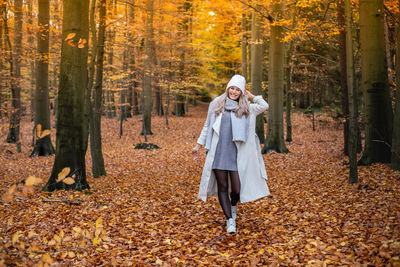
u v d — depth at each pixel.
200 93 36.31
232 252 2.99
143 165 10.75
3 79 13.17
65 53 5.95
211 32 22.95
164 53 18.48
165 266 2.72
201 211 4.67
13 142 15.95
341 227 3.44
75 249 3.05
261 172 3.67
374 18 6.74
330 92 23.44
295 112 23.98
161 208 4.90
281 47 11.34
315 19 9.54
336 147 12.55
